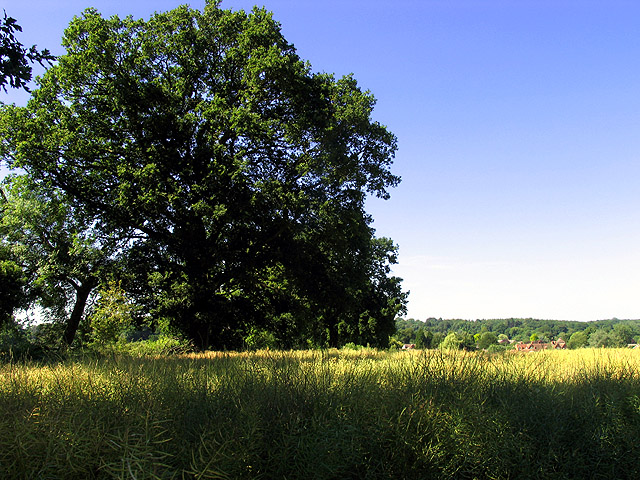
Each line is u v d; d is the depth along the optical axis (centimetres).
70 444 294
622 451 432
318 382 490
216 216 2161
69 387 434
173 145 2419
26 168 2409
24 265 2992
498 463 384
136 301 2539
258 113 2416
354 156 2483
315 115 2367
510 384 537
